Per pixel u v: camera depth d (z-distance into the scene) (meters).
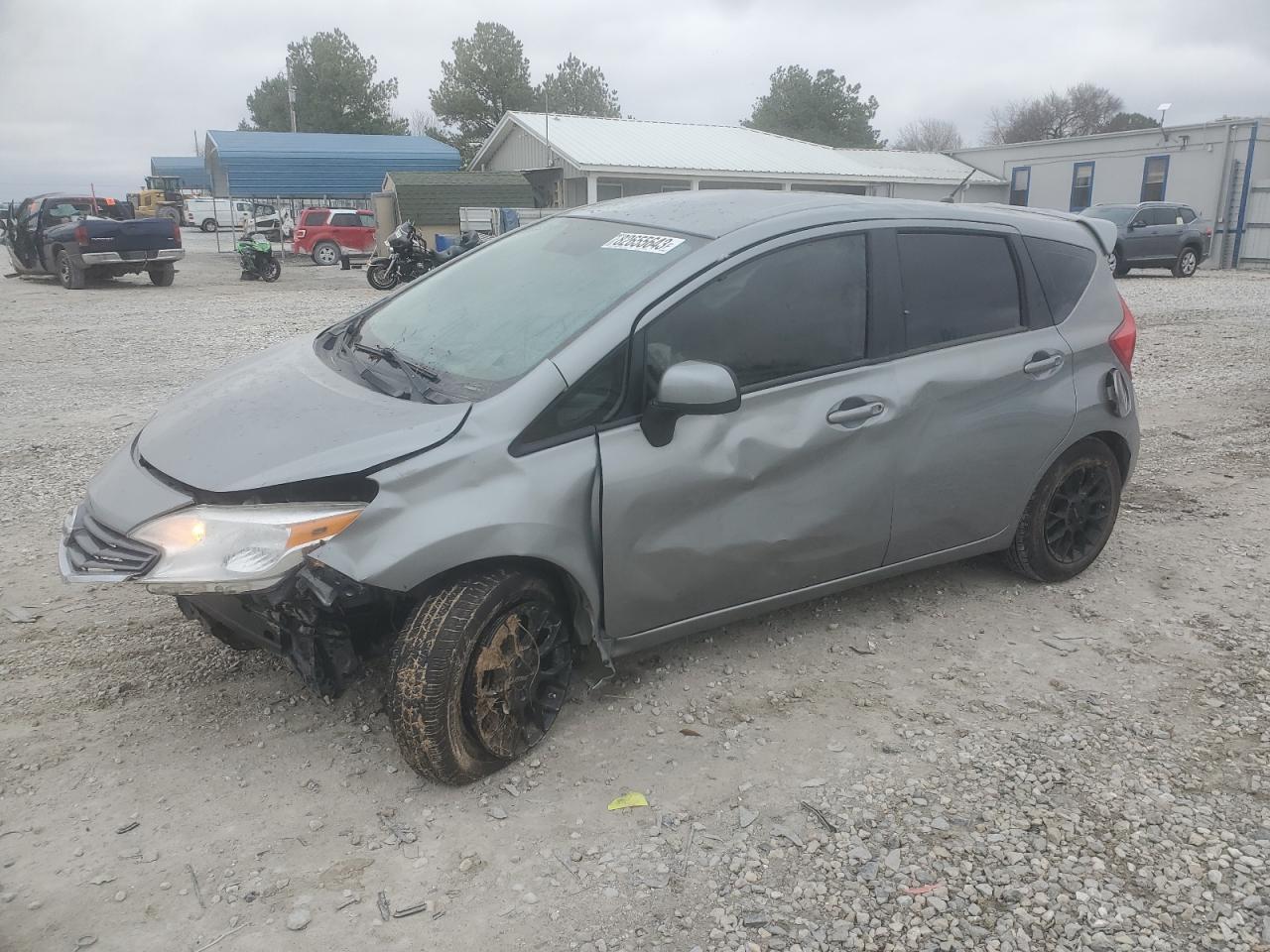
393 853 2.76
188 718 3.41
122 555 2.81
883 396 3.68
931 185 35.78
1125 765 3.21
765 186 31.44
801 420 3.49
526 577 3.02
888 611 4.31
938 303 3.94
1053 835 2.85
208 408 3.28
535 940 2.46
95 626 4.09
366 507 2.75
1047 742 3.33
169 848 2.77
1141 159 33.16
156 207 58.78
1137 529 5.39
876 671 3.79
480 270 3.98
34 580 4.57
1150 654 3.96
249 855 2.75
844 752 3.26
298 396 3.23
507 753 3.09
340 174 39.03
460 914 2.54
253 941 2.44
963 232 4.09
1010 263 4.21
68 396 8.86
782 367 3.49
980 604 4.40
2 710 3.44
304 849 2.77
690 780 3.10
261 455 2.87
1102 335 4.45
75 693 3.55
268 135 41.09
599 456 3.08
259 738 3.29
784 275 3.53
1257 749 3.31
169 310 16.11
